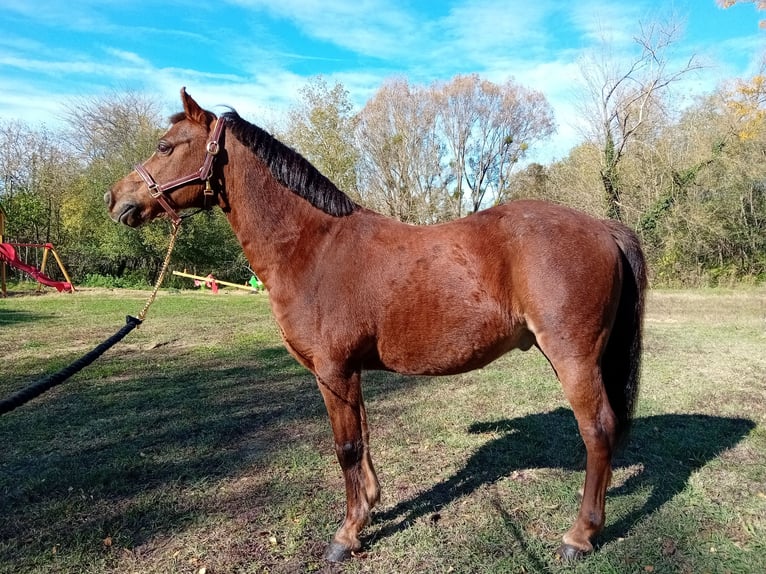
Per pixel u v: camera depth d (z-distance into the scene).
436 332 2.50
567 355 2.40
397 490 3.29
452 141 32.94
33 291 19.38
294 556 2.63
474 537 2.72
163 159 2.69
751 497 3.02
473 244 2.54
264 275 2.69
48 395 5.46
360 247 2.58
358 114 28.25
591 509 2.52
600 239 2.50
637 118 19.39
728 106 18.52
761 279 18.03
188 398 5.34
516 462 3.61
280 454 3.85
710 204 18.27
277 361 7.11
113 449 3.98
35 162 25.12
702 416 4.36
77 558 2.60
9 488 3.35
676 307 12.21
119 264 25.80
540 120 33.19
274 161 2.64
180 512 3.04
